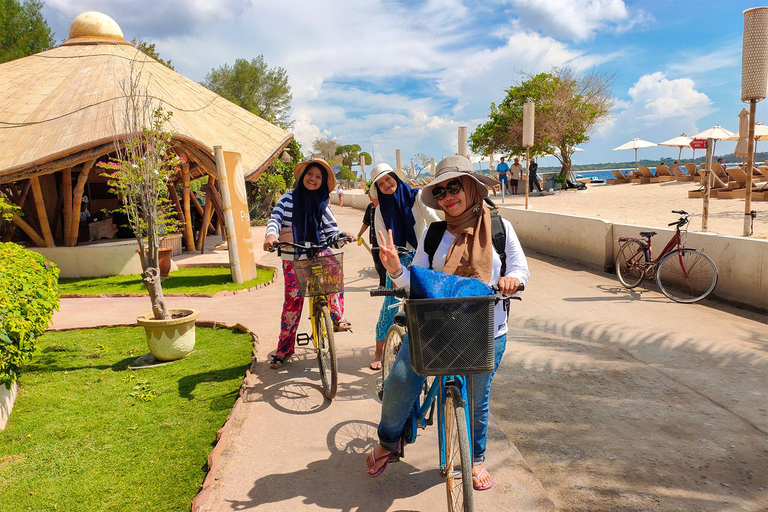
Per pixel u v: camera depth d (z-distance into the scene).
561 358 5.34
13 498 3.21
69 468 3.53
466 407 2.76
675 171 27.30
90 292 10.08
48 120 12.17
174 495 3.19
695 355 5.29
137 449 3.77
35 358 5.90
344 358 5.59
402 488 3.21
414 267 2.41
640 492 3.12
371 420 4.14
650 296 7.81
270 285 10.33
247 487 3.25
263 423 4.12
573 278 9.26
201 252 15.08
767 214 12.29
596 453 3.56
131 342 6.53
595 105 27.58
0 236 13.38
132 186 6.03
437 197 2.85
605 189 26.56
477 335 2.31
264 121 18.50
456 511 2.67
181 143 12.89
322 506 3.04
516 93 31.31
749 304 6.93
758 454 3.49
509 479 3.27
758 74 8.35
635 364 5.11
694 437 3.73
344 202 38.31
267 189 25.77
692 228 10.52
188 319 5.72
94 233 14.33
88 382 5.12
